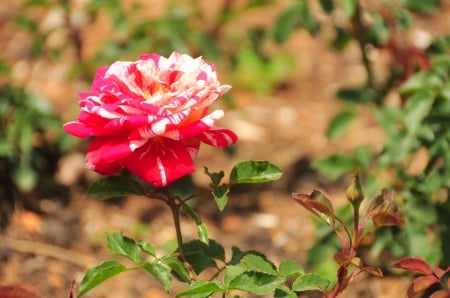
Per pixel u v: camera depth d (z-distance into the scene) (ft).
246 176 10.40
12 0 25.57
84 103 9.59
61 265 17.12
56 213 18.60
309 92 24.41
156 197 10.63
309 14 17.88
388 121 16.08
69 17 20.11
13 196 18.48
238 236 18.95
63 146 18.94
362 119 22.95
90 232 18.24
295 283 10.39
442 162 15.69
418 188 14.97
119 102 9.37
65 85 22.63
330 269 16.05
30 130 18.17
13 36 24.31
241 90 24.35
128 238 10.43
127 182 10.52
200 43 19.30
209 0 25.58
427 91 14.61
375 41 17.20
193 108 9.48
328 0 17.20
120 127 9.32
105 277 10.03
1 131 18.57
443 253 14.46
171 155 9.61
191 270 10.73
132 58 19.16
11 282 16.48
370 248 16.56
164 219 18.99
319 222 15.69
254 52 23.09
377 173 16.12
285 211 19.79
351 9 16.25
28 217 18.28
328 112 23.59
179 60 10.12
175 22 19.03
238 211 19.75
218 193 10.20
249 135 22.59
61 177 19.56
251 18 25.77
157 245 18.22
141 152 9.60
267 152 21.94
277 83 24.66
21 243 17.51
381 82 19.19
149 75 9.60
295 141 22.38
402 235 15.06
